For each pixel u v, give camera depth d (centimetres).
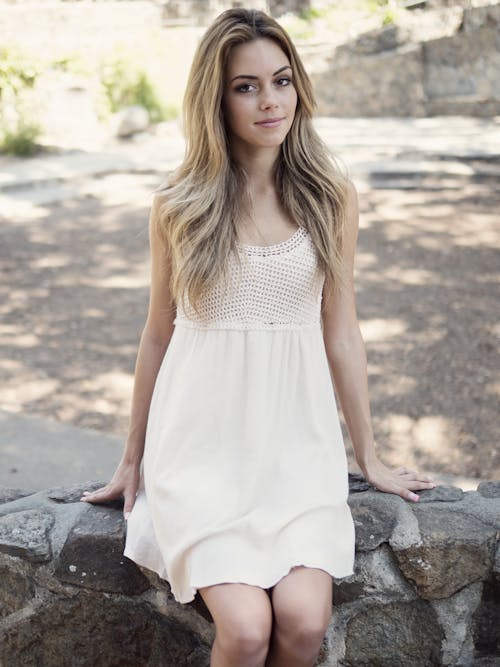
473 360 545
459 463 430
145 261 755
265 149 227
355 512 222
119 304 659
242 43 216
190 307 221
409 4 1445
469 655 217
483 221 820
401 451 445
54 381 531
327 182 228
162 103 1331
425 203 886
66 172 1026
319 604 190
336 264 224
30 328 616
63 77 1247
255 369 213
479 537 212
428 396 502
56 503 237
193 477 208
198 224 221
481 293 650
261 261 217
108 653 226
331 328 236
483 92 1298
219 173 222
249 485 206
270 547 198
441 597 214
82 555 221
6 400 506
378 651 218
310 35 1440
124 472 235
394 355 557
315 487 209
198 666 221
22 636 229
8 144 1135
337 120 1304
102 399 507
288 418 217
